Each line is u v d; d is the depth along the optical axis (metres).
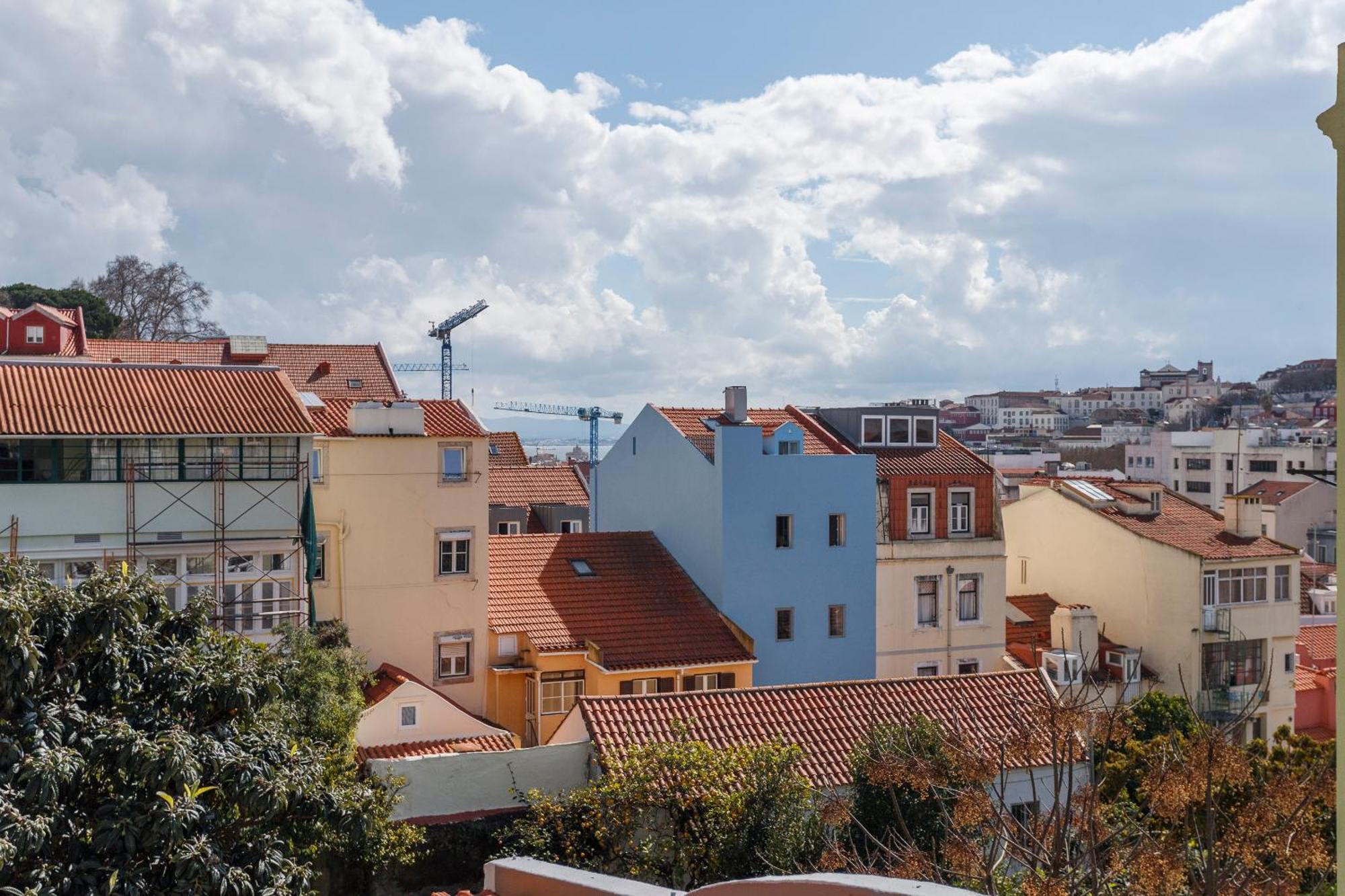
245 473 28.62
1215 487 99.00
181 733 13.59
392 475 34.06
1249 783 14.50
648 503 41.31
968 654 40.69
